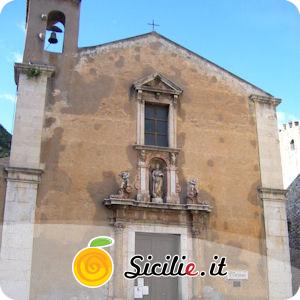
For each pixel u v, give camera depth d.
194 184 21.38
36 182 19.72
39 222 19.31
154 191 21.06
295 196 35.03
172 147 21.89
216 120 23.14
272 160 23.19
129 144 21.48
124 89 22.34
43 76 21.39
